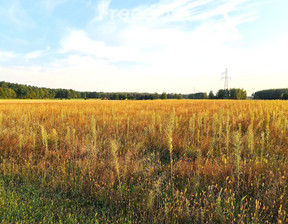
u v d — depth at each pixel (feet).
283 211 7.75
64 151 16.42
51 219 7.82
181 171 11.65
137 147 16.33
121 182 11.05
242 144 15.62
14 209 8.37
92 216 8.55
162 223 7.82
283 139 16.87
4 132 21.56
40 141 19.16
